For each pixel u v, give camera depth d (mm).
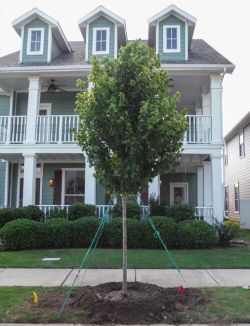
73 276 7461
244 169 22859
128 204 12328
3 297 5832
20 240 10648
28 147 13258
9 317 4898
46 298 5738
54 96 15898
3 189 15633
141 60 5801
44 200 15516
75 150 13078
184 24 14477
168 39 14422
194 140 12867
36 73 13734
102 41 14688
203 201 15547
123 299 5383
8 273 7742
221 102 13055
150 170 5863
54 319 4836
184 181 17734
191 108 17375
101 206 12781
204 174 14695
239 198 24078
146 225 10953
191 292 5984
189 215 12109
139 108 5684
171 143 5809
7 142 13438
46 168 15695
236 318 4840
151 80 5793
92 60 6008
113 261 8867
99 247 11086
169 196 17750
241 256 9578
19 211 12273
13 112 15773
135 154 5473
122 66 5727
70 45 17484
